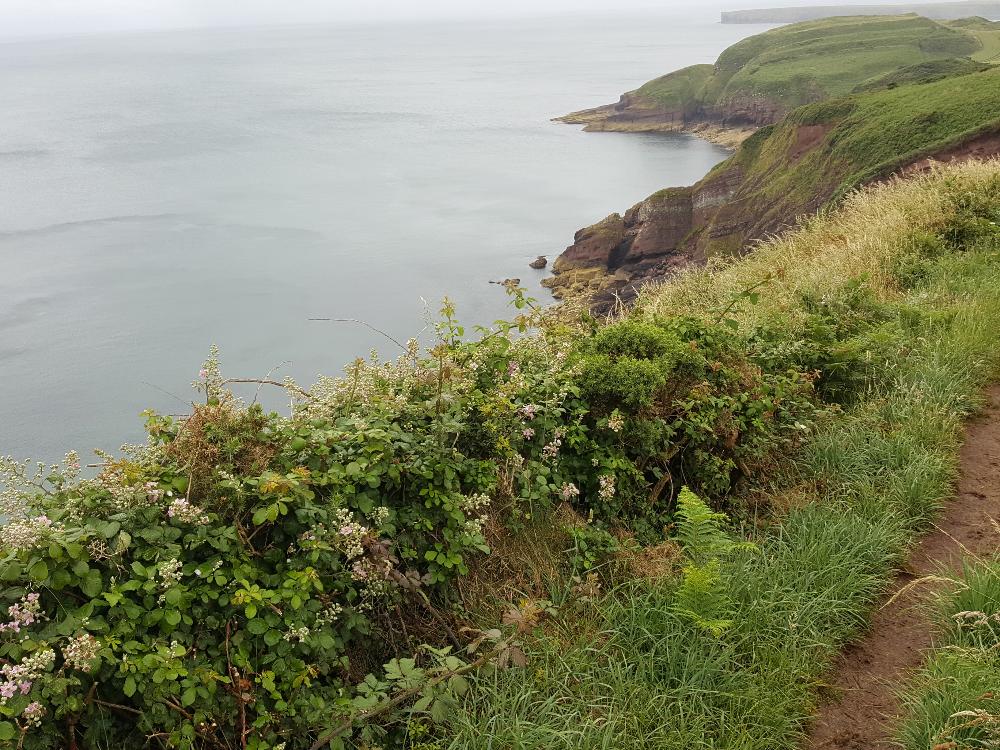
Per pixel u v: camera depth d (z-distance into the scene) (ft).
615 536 16.61
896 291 33.81
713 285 39.37
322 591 11.92
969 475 19.92
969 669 12.49
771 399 20.51
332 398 15.94
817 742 12.64
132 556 11.12
